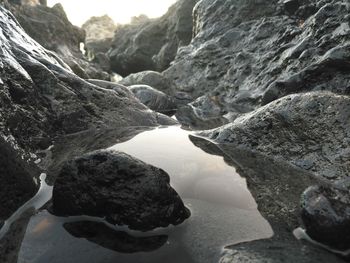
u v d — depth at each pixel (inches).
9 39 284.8
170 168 196.7
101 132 272.2
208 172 192.1
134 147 233.3
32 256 126.5
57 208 150.7
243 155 218.2
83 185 147.4
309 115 212.2
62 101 271.4
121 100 314.2
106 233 137.6
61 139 250.5
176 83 523.5
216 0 575.8
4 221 145.5
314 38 352.5
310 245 126.3
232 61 467.2
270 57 410.9
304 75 303.1
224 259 120.4
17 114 215.0
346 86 278.4
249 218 146.6
